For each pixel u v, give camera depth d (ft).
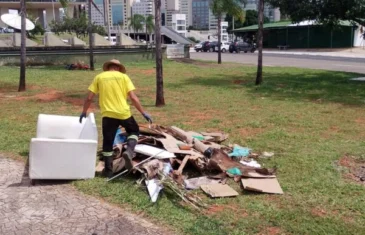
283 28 189.37
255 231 13.33
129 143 17.51
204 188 16.55
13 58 84.79
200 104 39.01
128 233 12.98
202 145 19.85
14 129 28.09
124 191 16.24
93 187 16.67
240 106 37.88
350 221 14.24
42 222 13.75
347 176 18.86
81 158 17.31
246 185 16.67
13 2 185.78
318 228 13.58
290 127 29.04
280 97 43.57
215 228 13.37
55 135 20.39
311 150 22.88
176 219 13.94
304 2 56.54
